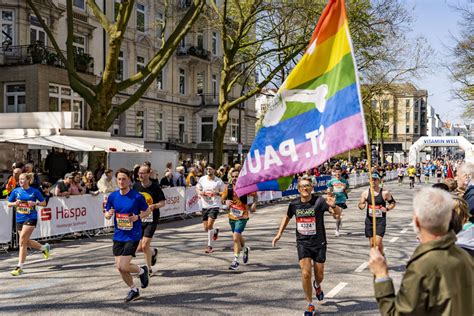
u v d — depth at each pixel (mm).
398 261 9266
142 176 7824
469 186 5535
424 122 118688
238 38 22625
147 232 7902
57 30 26234
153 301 6547
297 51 21984
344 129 4082
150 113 35812
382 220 8500
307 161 4324
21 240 8422
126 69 33469
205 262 9133
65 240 12070
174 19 38031
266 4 22734
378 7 23875
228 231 13500
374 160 61469
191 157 39188
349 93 4094
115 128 32969
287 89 4461
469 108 36281
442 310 2438
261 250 10414
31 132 15977
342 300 6594
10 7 23859
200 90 41844
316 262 6082
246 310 6137
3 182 16188
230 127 44562
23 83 23672
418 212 2598
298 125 4398
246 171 4598
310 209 5988
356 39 25719
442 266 2465
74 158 18062
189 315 5941
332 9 4297
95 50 29766
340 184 12492
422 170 49281
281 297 6730
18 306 6379
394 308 2562
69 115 16891
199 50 40156
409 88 38438
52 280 7832
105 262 9273
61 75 24438
